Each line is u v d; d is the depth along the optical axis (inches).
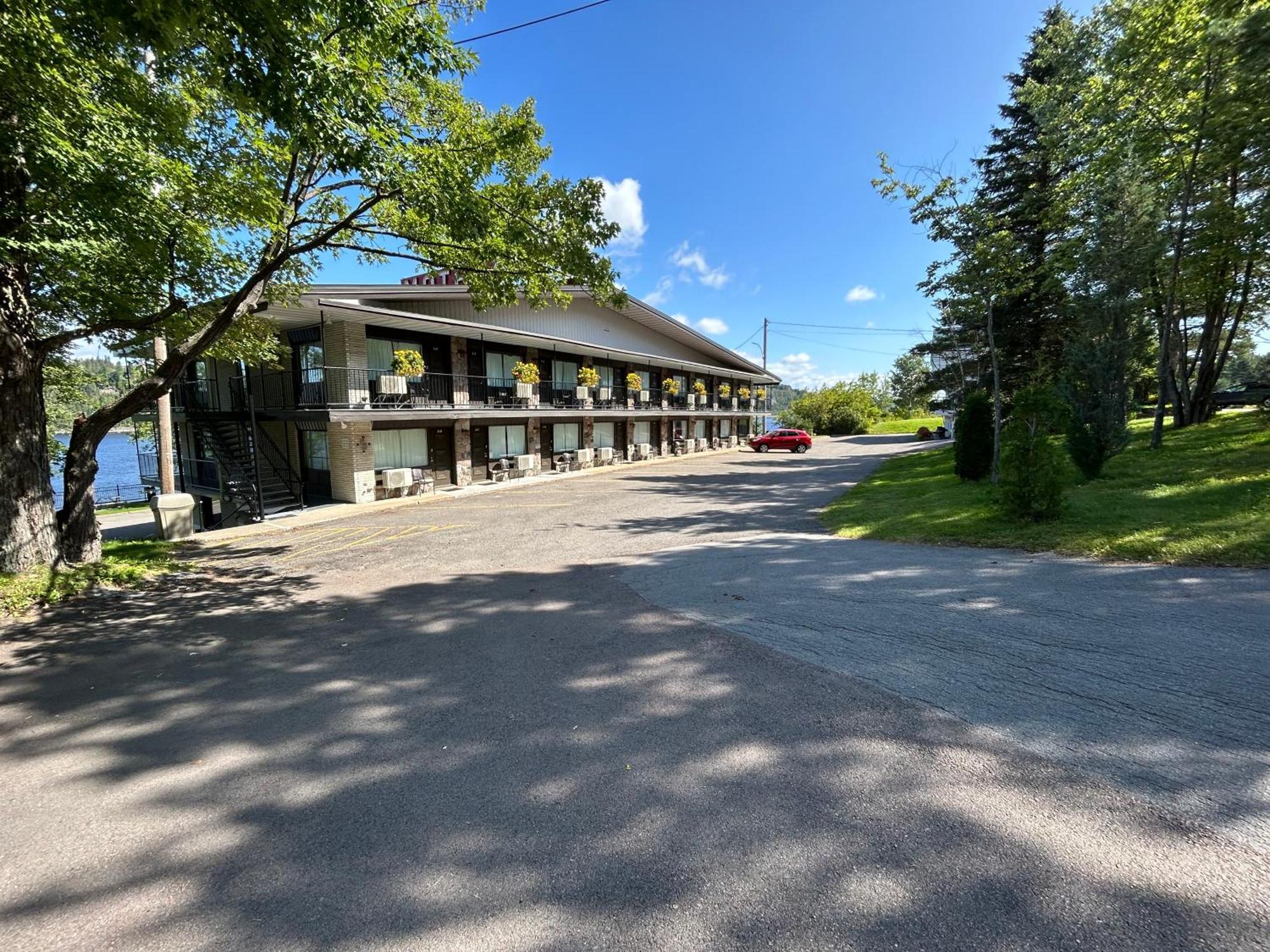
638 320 1114.7
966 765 106.1
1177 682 130.0
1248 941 66.9
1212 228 459.5
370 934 75.6
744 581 242.8
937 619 180.4
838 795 99.8
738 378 1621.6
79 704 149.5
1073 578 209.2
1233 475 331.0
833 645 166.9
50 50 187.2
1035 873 79.7
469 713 137.2
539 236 314.2
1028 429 296.5
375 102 203.3
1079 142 562.3
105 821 101.3
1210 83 404.5
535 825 96.0
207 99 261.0
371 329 652.1
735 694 139.9
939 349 916.0
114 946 75.3
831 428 2284.7
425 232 315.6
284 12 164.6
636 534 384.2
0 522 250.2
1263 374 667.4
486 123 302.2
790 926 73.6
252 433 539.8
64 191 220.2
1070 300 476.7
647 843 90.2
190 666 173.8
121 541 429.7
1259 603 170.4
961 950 68.7
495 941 73.5
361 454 629.3
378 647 184.2
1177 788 95.9
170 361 299.3
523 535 394.6
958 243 454.0
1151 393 906.1
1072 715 120.5
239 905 81.4
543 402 898.7
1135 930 69.6
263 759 120.3
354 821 99.0
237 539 415.2
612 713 133.6
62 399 735.7
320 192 303.4
